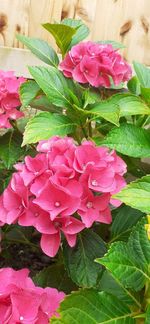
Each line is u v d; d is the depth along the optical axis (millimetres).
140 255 412
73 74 614
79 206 458
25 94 595
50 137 529
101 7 897
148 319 375
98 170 468
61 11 901
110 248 401
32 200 469
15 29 910
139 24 901
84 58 612
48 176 467
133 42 909
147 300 401
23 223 471
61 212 457
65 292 556
